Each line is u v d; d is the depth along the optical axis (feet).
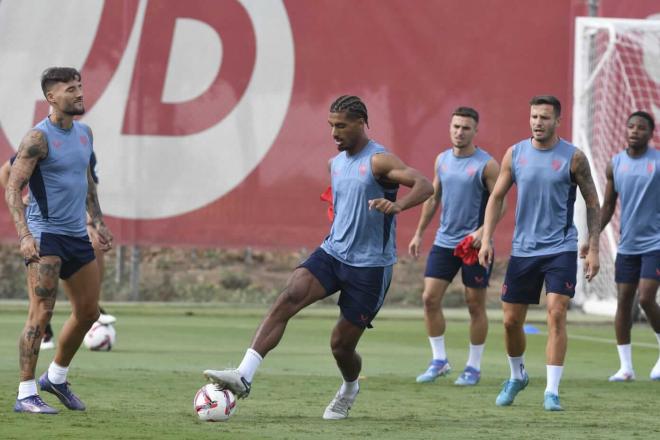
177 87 184.75
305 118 186.70
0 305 190.19
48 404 82.79
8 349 124.98
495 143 190.70
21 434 66.54
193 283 228.22
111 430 69.00
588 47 192.13
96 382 97.25
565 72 191.83
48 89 77.25
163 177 184.44
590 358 133.59
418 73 188.96
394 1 188.14
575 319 186.09
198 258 251.19
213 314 184.44
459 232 110.01
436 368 107.04
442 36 189.26
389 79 188.44
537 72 191.11
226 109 185.57
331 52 187.42
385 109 188.44
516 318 90.02
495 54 190.29
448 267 108.68
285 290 75.82
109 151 183.62
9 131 182.60
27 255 74.49
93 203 83.46
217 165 185.37
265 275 243.60
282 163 185.98
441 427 74.84
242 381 73.26
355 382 78.95
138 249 197.06
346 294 77.00
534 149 89.81
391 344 144.77
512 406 88.63
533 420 79.82
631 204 112.78
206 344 137.69
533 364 125.18
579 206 194.08
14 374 100.68
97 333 126.82
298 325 169.99
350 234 76.84
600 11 194.08
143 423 72.64
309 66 187.01
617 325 111.65
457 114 111.34
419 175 75.20
